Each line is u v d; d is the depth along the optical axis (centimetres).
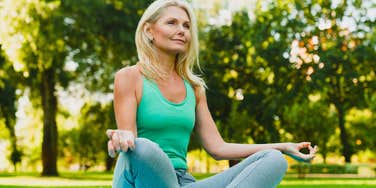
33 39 1955
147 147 203
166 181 211
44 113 2558
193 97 270
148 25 262
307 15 2398
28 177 2386
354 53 2358
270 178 225
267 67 2530
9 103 2681
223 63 2650
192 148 3378
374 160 5525
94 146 4459
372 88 2606
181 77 274
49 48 2030
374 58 2408
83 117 3469
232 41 2655
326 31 2375
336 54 2320
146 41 262
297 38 2381
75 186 1510
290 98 2402
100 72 2484
